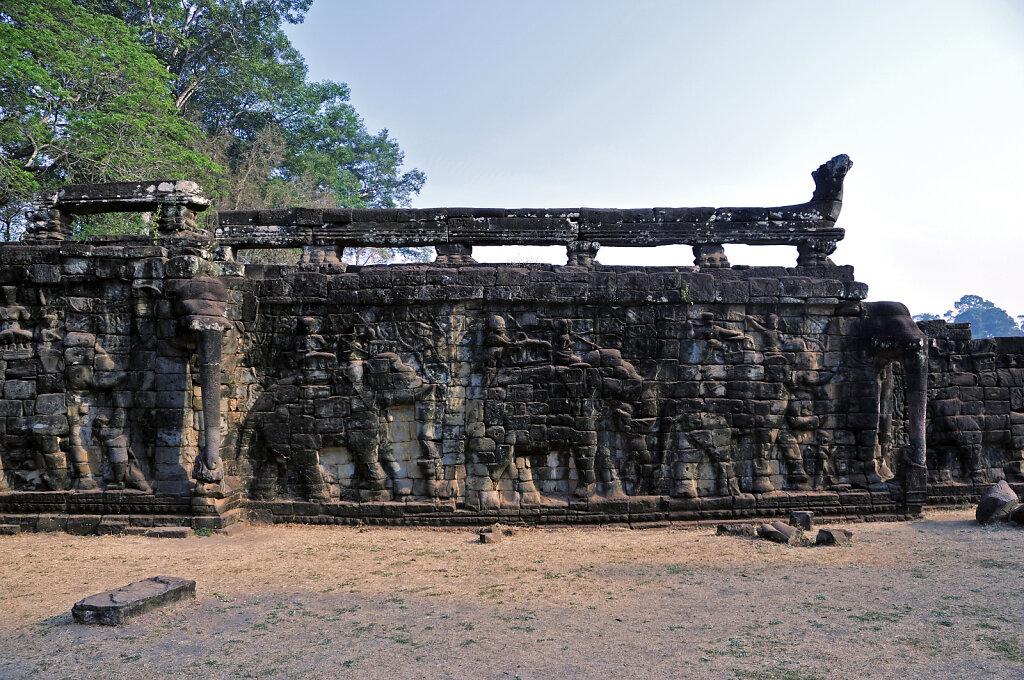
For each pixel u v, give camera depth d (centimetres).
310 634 773
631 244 1480
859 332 1430
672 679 636
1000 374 1599
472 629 780
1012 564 988
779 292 1401
